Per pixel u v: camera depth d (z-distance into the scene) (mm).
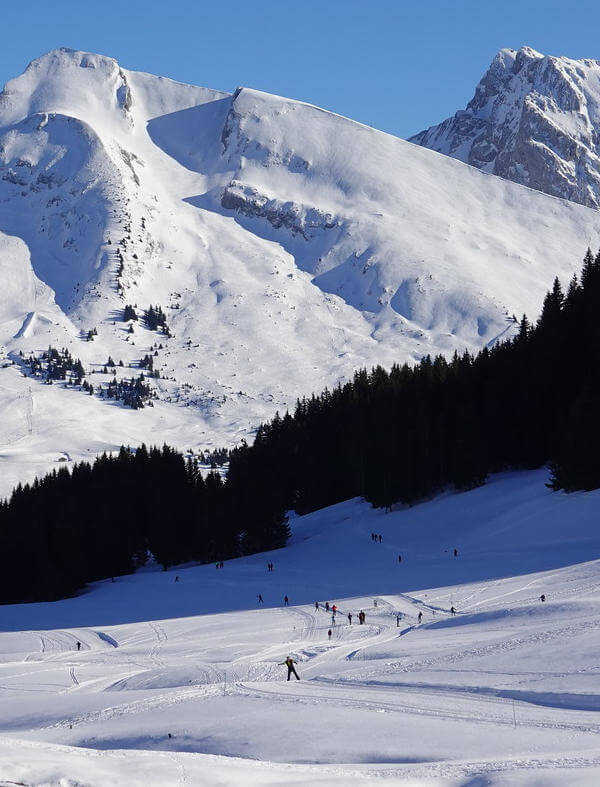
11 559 145750
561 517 111938
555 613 62031
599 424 116125
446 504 139625
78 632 99500
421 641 63250
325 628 80562
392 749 31906
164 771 22422
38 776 20734
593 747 30156
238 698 46750
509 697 40594
